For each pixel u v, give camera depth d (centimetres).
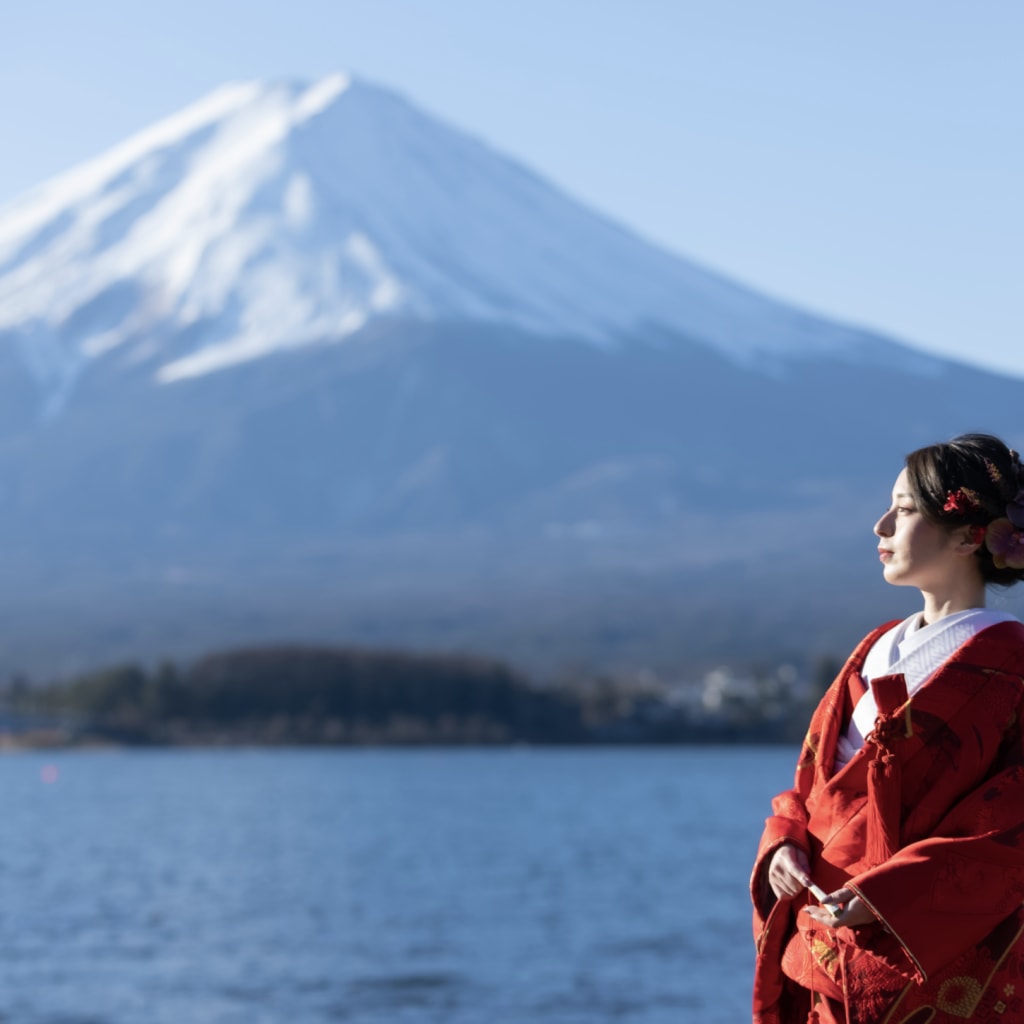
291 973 4091
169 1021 3391
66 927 5106
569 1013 3500
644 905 5759
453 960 4341
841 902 599
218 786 16425
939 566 642
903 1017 600
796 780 655
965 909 590
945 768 608
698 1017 3441
